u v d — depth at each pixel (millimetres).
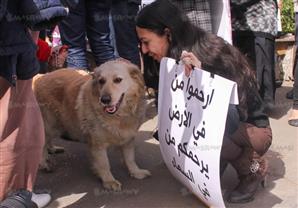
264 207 3057
